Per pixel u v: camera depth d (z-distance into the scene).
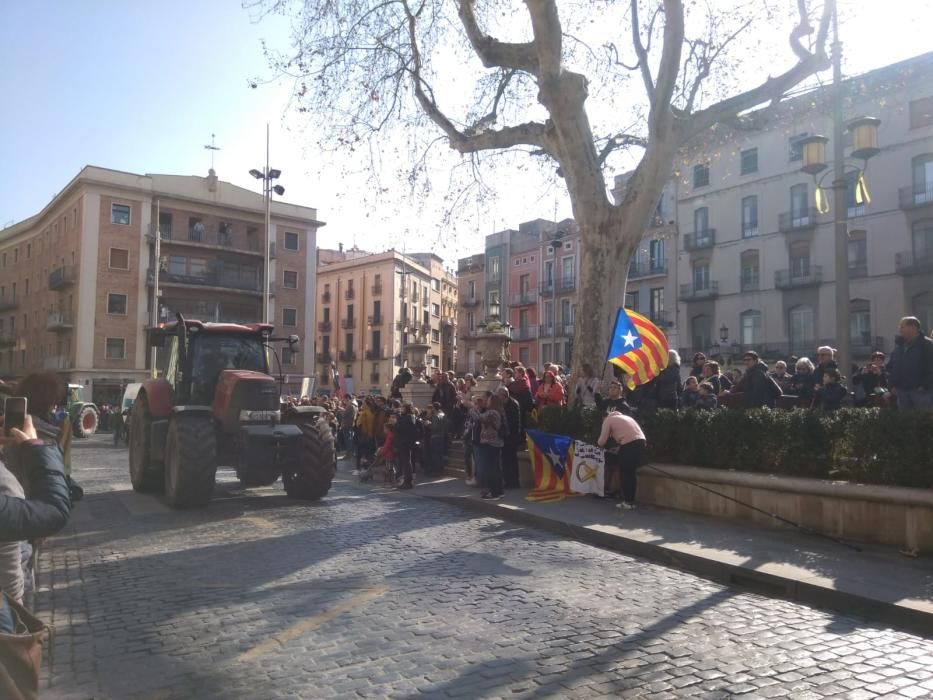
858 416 8.07
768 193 37.88
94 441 33.25
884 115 32.91
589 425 11.41
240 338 12.38
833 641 4.92
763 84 12.51
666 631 5.09
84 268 46.88
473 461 13.11
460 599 5.88
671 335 42.22
